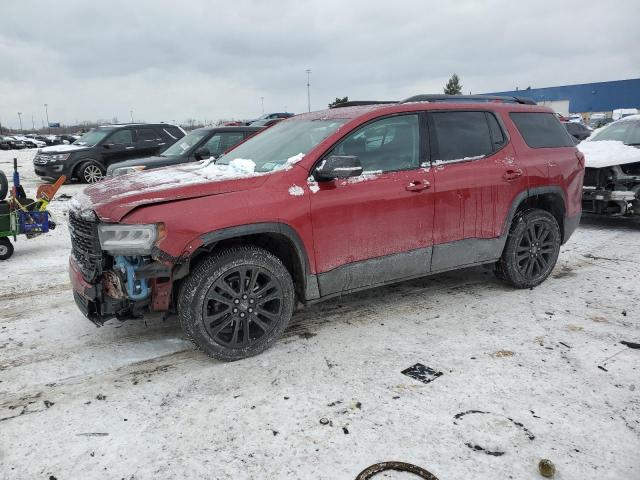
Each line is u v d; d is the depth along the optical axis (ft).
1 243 20.70
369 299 15.19
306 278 11.87
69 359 11.72
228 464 8.02
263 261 11.28
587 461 7.93
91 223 10.46
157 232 10.12
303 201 11.47
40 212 20.92
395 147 13.03
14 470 7.97
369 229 12.40
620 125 27.73
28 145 151.02
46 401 9.94
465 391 9.93
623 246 21.13
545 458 8.01
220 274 10.82
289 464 7.99
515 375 10.52
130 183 11.96
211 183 10.94
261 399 9.82
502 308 14.26
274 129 15.29
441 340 12.26
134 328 13.44
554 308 14.20
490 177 14.23
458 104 14.40
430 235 13.42
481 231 14.32
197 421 9.16
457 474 7.67
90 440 8.69
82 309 11.45
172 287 10.84
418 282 16.74
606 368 10.75
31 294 16.39
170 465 8.03
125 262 10.40
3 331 13.37
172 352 12.00
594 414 9.11
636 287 15.84
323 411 9.37
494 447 8.27
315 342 12.28
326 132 12.62
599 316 13.57
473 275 17.37
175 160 28.96
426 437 8.55
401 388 10.10
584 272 17.49
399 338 12.42
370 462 7.98
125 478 7.76
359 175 12.05
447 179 13.48
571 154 16.38
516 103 16.22
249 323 11.43
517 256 15.26
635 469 7.75
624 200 23.06
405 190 12.78
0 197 20.76
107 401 9.90
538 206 16.37
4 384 10.62
